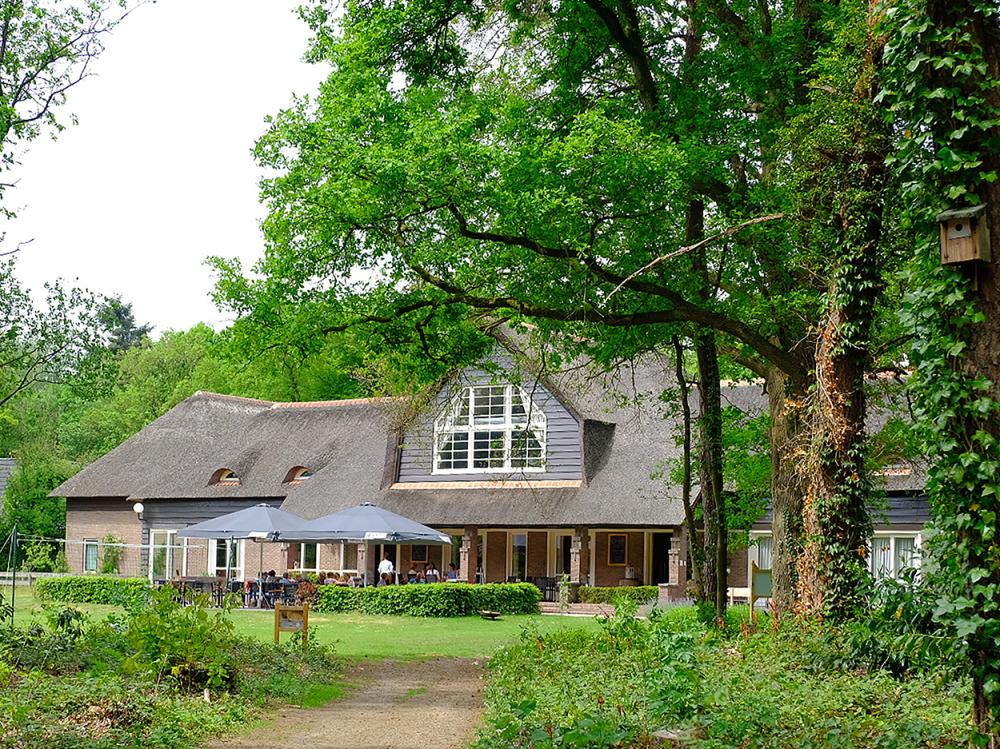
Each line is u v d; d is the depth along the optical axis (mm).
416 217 18578
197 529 34062
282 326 19625
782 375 21641
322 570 44438
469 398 43344
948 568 8781
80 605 37594
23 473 56781
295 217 18609
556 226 17359
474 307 20391
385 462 44219
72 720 11336
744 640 16844
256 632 26578
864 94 16109
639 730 10047
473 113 17469
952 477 8688
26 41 19609
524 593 37031
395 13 19094
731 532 26797
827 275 17359
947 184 8938
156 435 51812
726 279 20141
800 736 10086
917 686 12836
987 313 8688
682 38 21438
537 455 41938
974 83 8945
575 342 22234
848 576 16656
